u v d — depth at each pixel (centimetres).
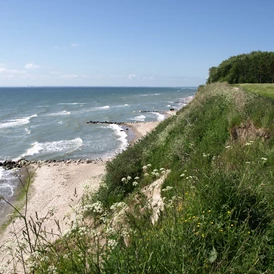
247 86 2777
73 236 372
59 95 16312
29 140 3594
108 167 1425
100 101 10844
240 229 370
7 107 8369
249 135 1006
